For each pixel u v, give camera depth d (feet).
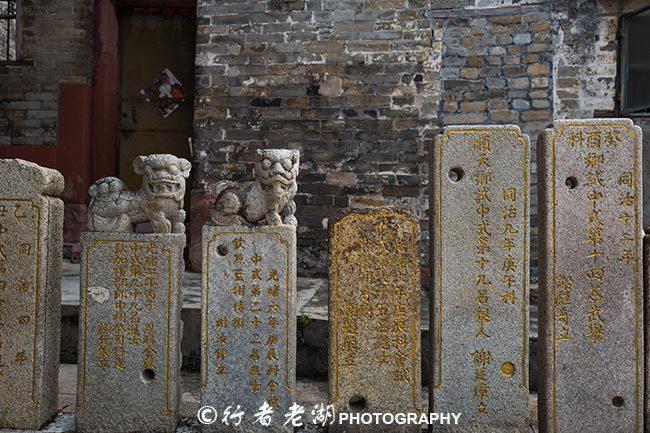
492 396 9.56
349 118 18.81
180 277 9.92
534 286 16.56
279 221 9.73
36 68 22.81
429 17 18.34
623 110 17.33
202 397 9.71
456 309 9.57
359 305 9.50
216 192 10.21
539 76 17.72
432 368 9.68
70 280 17.25
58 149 22.72
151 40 24.09
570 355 9.37
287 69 19.15
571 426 9.37
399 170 18.54
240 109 19.38
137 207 9.87
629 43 17.31
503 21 17.94
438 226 9.55
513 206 9.45
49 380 10.18
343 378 9.53
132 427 9.82
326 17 18.93
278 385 9.64
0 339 9.82
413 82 18.44
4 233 9.77
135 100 24.20
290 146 19.08
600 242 9.30
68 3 22.67
